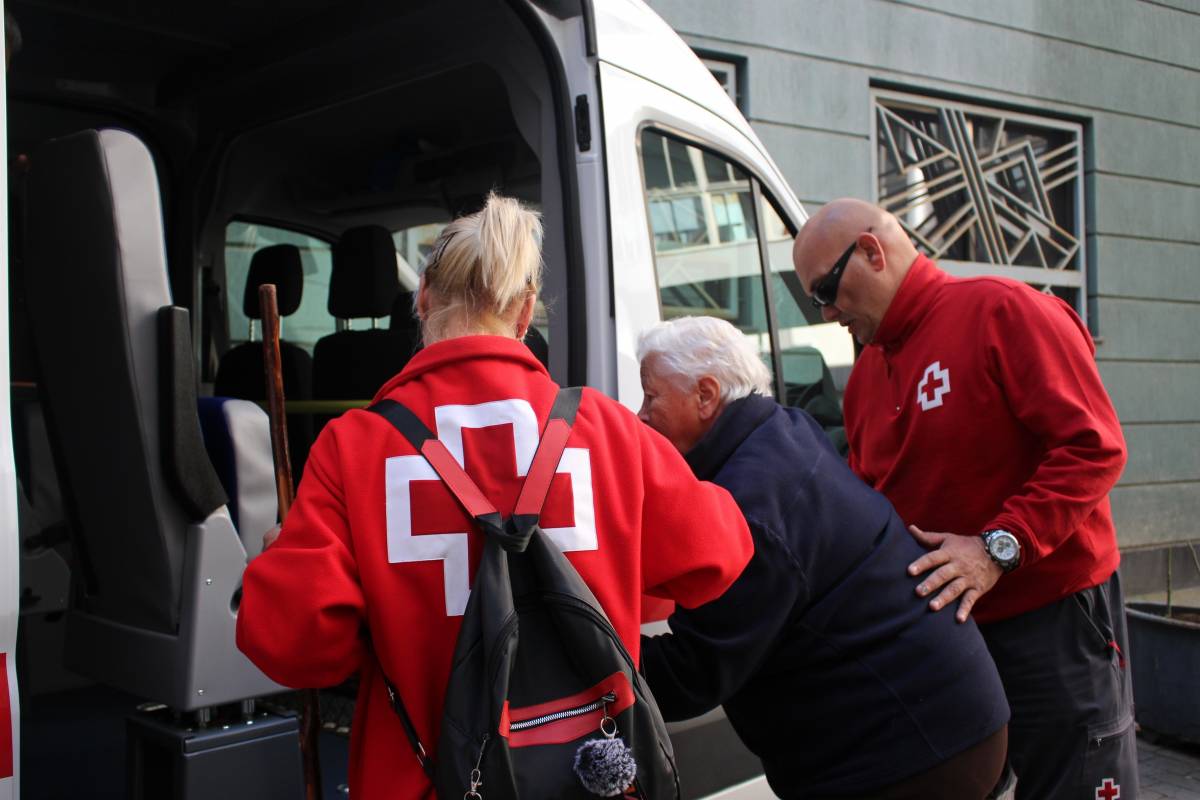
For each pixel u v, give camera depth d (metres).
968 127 7.72
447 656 1.29
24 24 3.05
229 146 3.59
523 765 1.21
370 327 3.54
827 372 3.38
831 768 1.86
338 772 2.54
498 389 1.40
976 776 1.82
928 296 2.37
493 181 3.49
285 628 1.25
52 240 1.94
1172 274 8.45
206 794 1.72
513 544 1.26
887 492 2.42
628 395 2.47
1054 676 2.21
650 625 2.38
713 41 6.56
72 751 2.58
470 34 2.74
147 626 1.91
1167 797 4.26
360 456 1.35
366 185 3.84
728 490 1.83
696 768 2.42
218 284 3.72
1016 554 2.00
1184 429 8.40
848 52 7.07
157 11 2.99
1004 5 7.70
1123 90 8.26
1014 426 2.23
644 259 2.58
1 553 1.39
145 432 1.80
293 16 3.02
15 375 2.93
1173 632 4.63
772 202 3.21
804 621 1.83
